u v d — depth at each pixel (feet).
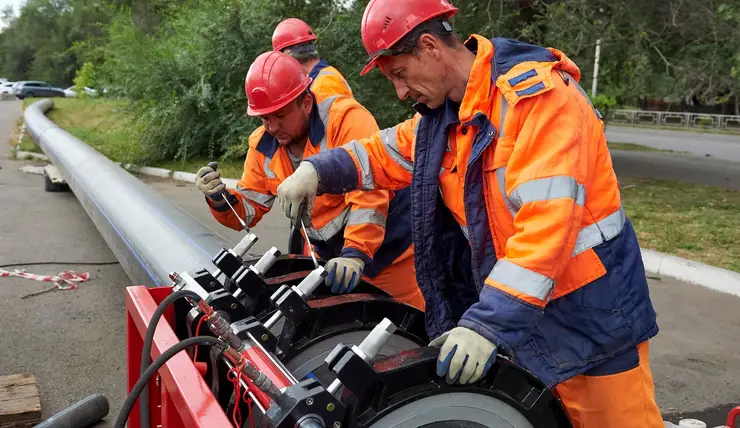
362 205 7.71
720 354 12.39
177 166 37.19
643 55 29.48
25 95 130.52
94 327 13.50
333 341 6.20
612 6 27.99
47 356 12.06
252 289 6.55
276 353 5.88
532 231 4.88
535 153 5.16
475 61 5.50
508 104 5.36
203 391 4.98
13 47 225.15
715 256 18.33
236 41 36.55
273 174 9.01
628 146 56.85
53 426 8.75
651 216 24.00
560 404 5.05
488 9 27.73
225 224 8.89
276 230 21.39
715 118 87.20
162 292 6.93
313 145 8.44
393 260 8.92
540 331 5.50
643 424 5.74
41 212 24.45
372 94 34.63
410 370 4.53
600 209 5.48
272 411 4.23
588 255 5.39
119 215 13.15
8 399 9.88
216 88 38.19
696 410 10.33
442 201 6.39
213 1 38.11
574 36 27.22
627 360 5.62
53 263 17.95
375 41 5.61
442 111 6.08
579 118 5.21
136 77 38.50
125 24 44.62
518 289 4.71
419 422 4.54
